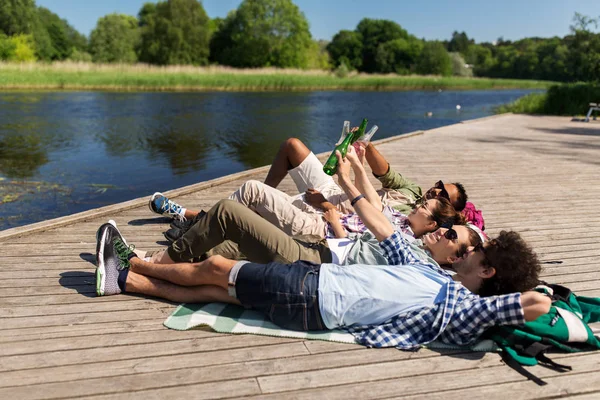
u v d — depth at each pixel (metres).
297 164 3.59
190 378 1.98
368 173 6.75
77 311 2.49
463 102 25.25
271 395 1.90
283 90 31.08
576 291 2.95
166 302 2.61
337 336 2.29
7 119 13.54
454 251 2.56
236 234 2.53
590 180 6.35
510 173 6.69
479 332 2.21
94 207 5.73
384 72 68.25
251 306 2.37
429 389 1.98
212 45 53.38
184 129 12.77
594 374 2.11
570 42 21.58
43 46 43.72
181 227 3.22
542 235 4.03
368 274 2.28
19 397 1.82
